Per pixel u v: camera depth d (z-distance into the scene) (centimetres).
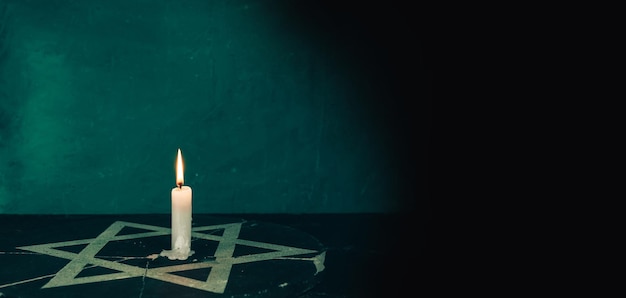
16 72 161
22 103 162
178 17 161
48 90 161
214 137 164
